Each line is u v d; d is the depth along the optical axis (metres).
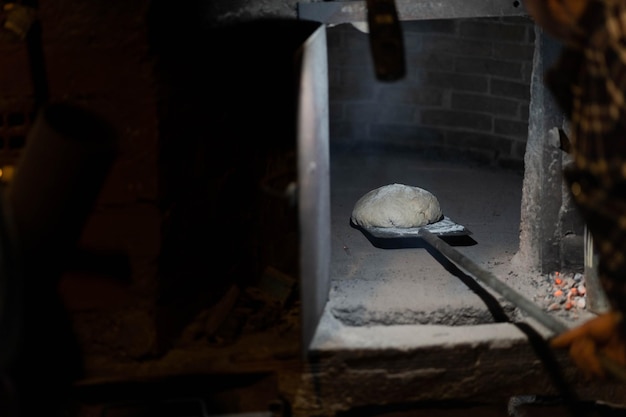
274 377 2.54
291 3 2.69
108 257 2.45
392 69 2.14
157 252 2.44
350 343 2.56
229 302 2.72
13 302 1.65
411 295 2.90
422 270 3.14
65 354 2.49
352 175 4.45
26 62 2.39
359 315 2.79
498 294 2.90
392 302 2.84
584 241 2.97
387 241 3.43
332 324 2.67
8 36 2.38
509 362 2.63
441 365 2.60
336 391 2.57
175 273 2.58
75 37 2.33
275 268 2.98
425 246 3.38
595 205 1.42
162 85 2.38
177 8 2.44
